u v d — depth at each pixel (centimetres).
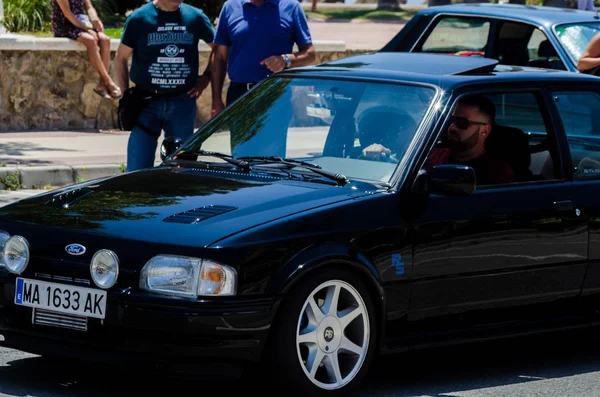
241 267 873
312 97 1115
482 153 1070
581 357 1188
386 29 5897
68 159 2195
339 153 1059
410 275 983
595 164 1145
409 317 995
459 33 2103
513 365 1140
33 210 973
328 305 927
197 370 869
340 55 3100
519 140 1091
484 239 1033
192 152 1133
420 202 994
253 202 948
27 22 3159
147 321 867
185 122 1645
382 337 970
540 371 1121
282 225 905
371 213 959
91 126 2725
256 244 884
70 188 1041
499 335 1052
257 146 1117
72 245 909
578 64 1864
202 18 1638
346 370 954
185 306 861
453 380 1066
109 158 2234
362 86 1098
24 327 927
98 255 891
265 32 1644
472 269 1027
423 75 1093
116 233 901
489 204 1041
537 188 1084
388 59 1180
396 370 1092
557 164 1114
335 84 1115
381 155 1030
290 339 895
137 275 880
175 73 1616
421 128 1035
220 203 948
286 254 895
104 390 962
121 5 4009
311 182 1012
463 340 1027
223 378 877
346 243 932
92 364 949
